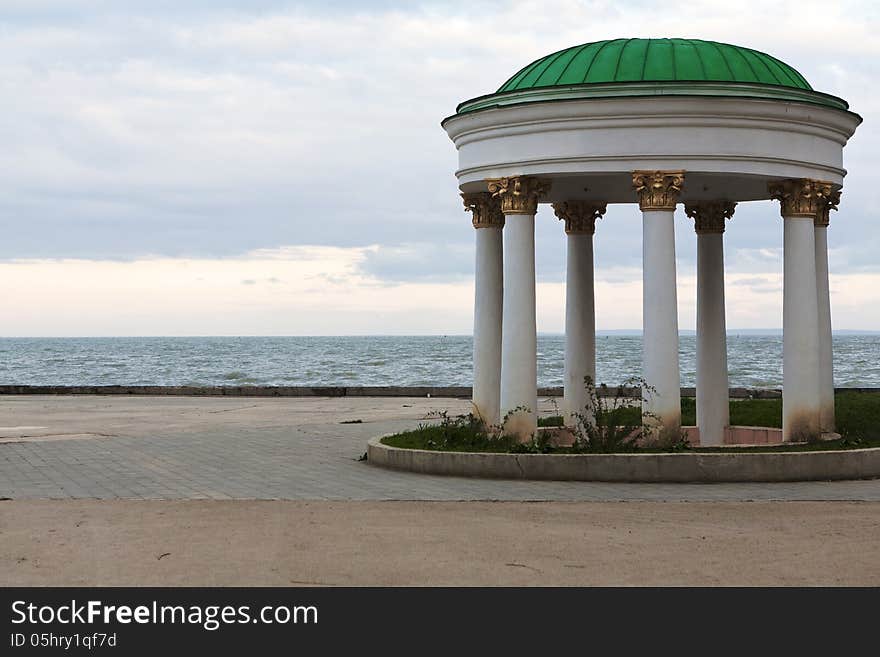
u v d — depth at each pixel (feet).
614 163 67.21
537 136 68.69
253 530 49.80
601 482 63.77
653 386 67.41
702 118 66.64
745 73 69.46
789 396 70.69
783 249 71.05
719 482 63.46
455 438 72.54
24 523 51.93
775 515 53.31
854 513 53.88
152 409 136.67
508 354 69.77
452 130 73.87
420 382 282.97
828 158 71.15
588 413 82.69
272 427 105.81
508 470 65.31
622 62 69.67
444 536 48.21
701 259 84.74
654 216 67.00
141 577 41.34
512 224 69.92
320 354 593.83
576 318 83.61
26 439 93.45
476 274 77.46
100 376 327.47
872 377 310.04
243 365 422.41
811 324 70.44
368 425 108.06
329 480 65.67
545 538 47.78
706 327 84.79
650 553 44.91
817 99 69.31
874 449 66.08
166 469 71.82
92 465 74.18
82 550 45.85
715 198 83.25
